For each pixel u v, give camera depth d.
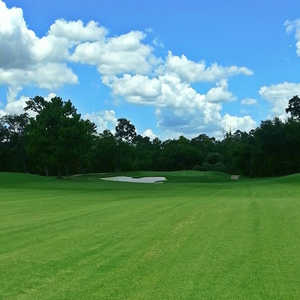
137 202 22.62
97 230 12.52
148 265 8.30
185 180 63.03
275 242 10.34
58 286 7.05
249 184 47.03
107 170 107.50
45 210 18.89
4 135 112.19
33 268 8.21
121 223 13.93
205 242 10.44
